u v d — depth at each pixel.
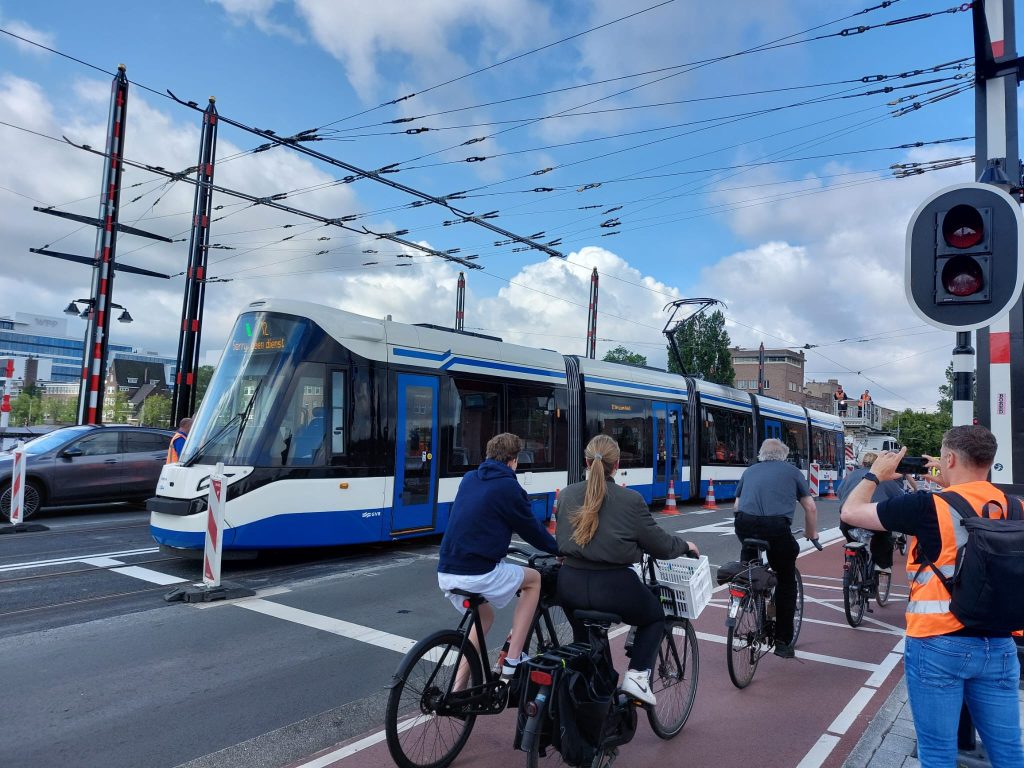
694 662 4.66
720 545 12.38
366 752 4.13
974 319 4.27
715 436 20.47
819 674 5.66
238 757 4.10
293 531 9.45
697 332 50.62
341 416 10.04
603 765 3.76
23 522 12.33
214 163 19.72
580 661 3.70
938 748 2.87
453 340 12.03
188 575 8.86
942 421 72.00
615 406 16.28
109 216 18.86
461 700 3.92
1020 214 4.18
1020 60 5.32
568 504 3.93
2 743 4.24
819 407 104.56
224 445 9.39
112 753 4.13
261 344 9.93
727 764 4.05
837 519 18.48
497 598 4.05
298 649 6.05
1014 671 2.84
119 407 91.25
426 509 11.09
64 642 6.16
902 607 8.20
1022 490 5.08
